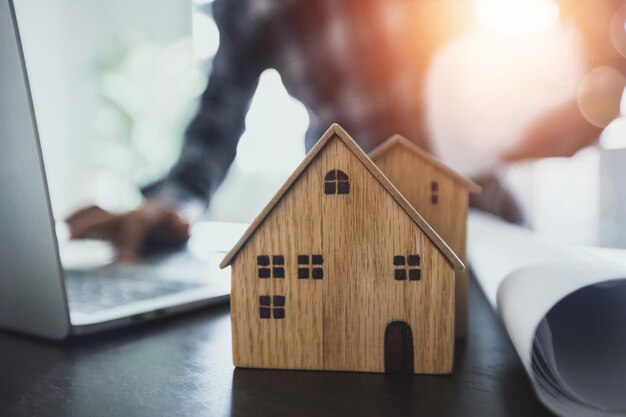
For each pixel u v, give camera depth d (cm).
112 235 92
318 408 28
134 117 116
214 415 27
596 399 27
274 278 35
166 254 88
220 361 37
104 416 27
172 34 125
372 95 136
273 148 155
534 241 67
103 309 46
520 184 128
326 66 137
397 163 43
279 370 35
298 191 35
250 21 134
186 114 129
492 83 127
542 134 122
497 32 124
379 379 33
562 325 37
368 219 34
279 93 151
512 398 29
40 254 41
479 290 70
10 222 43
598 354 32
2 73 39
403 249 34
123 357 38
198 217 135
